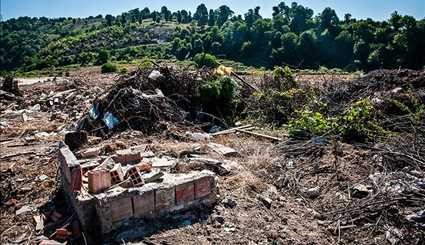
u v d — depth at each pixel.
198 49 66.31
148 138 8.74
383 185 5.76
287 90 12.50
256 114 11.32
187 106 11.27
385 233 4.74
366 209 5.24
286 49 54.44
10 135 10.19
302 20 62.59
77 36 106.56
